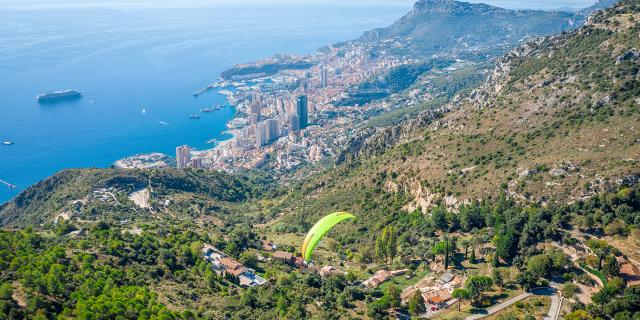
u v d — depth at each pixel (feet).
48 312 468.34
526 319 487.20
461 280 582.35
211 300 578.66
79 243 649.20
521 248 591.78
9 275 522.47
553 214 624.59
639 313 462.60
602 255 538.47
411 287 599.16
